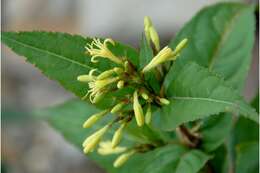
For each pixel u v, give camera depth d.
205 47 0.46
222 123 0.43
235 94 0.34
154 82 0.38
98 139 0.39
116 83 0.37
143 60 0.38
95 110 0.49
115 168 0.45
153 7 0.89
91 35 0.93
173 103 0.37
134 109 0.36
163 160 0.42
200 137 0.42
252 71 0.79
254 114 0.33
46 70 0.38
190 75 0.36
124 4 0.91
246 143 0.48
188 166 0.41
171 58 0.37
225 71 0.46
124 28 0.90
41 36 0.38
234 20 0.47
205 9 0.47
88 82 0.38
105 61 0.38
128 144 0.45
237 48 0.46
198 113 0.35
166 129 0.37
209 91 0.35
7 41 0.38
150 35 0.39
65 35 0.38
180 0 0.87
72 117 0.50
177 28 0.87
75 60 0.38
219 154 0.46
